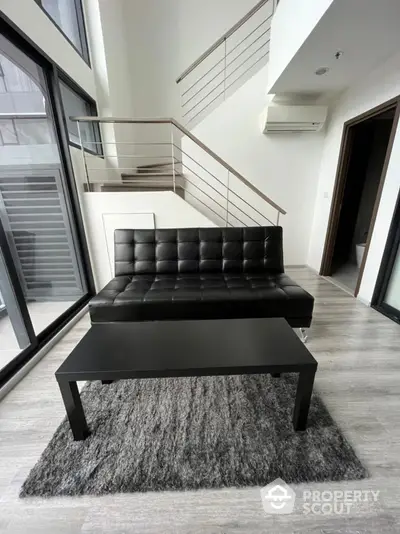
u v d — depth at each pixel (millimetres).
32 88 2051
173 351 1217
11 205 2061
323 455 1132
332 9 1582
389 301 2451
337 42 1953
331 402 1426
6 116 1909
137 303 1870
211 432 1245
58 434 1243
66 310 2428
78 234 2676
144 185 3012
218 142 3355
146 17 3803
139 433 1242
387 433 1248
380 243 2449
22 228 2158
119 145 3535
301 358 1153
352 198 4016
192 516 934
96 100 3115
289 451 1150
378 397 1460
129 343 1289
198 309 1889
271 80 2842
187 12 3781
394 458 1130
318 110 2994
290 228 3768
